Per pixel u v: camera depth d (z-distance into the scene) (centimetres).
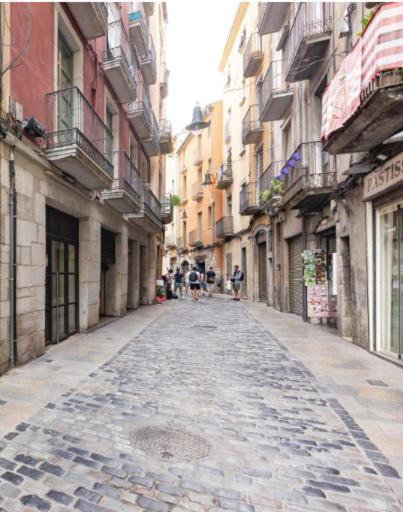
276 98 1151
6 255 490
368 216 652
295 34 963
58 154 597
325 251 971
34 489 235
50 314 678
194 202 3031
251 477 254
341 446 300
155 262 1741
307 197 860
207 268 2673
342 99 542
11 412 354
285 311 1245
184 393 420
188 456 280
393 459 281
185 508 220
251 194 1644
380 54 423
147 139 1450
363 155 651
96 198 852
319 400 403
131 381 461
